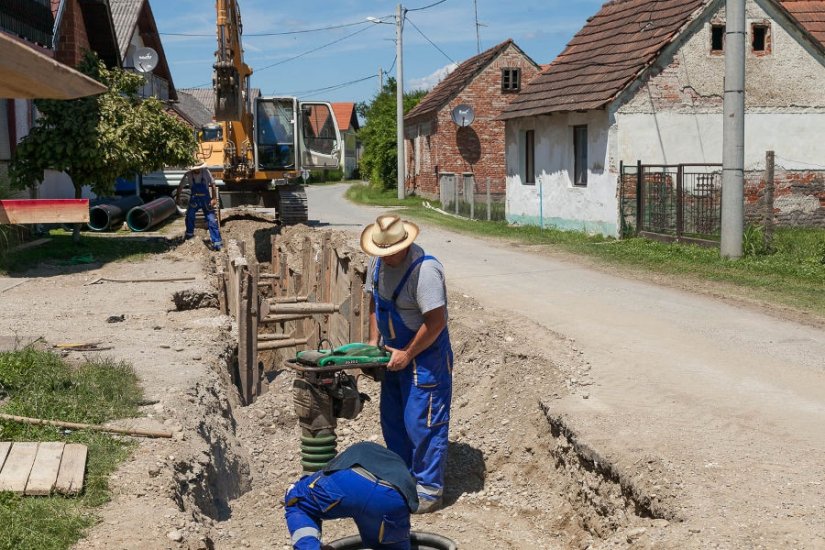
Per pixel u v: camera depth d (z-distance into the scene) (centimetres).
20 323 1086
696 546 491
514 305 1195
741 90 1530
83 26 2698
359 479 437
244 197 2467
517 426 764
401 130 4044
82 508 518
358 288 1043
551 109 2208
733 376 828
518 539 616
